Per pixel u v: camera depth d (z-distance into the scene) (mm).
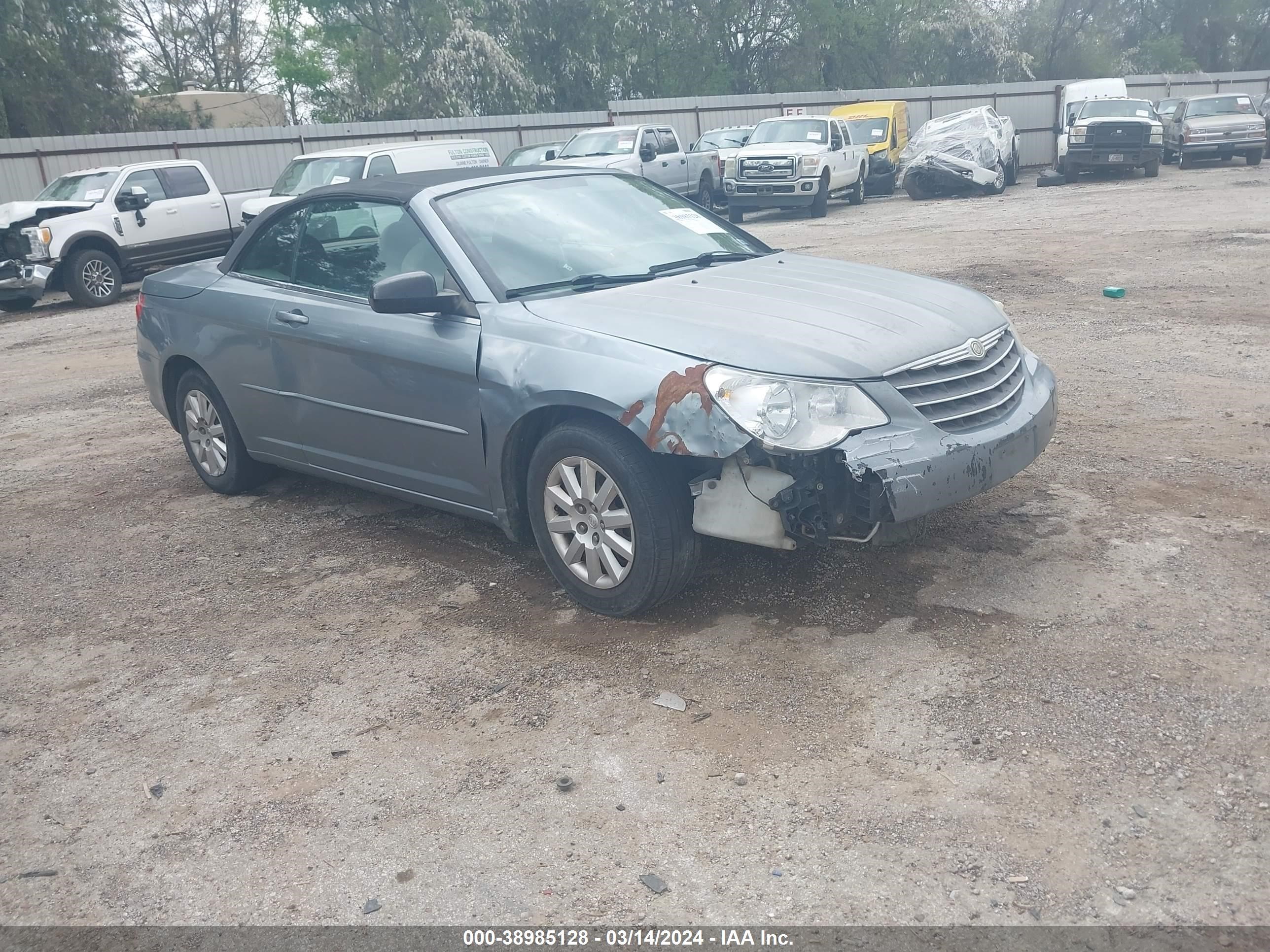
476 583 4594
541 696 3625
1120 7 57750
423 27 40531
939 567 4262
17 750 3600
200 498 6145
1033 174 29516
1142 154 23203
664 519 3799
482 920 2619
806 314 3996
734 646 3814
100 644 4344
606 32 40969
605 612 4098
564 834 2910
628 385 3721
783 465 3607
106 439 7680
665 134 22078
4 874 2977
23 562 5340
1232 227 13609
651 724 3391
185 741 3570
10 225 15547
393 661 3971
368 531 5375
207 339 5648
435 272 4547
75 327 13891
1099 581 4023
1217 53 58469
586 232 4836
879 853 2711
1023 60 45688
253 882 2846
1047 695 3309
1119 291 9562
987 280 11078
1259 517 4504
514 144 29141
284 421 5344
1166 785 2850
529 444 4273
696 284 4434
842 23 45500
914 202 23219
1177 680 3326
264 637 4273
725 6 45000
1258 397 6234
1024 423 4004
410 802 3121
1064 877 2564
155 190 16969
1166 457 5332
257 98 38750
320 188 5355
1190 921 2396
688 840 2838
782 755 3158
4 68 30938
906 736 3182
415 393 4516
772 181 21141
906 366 3730
